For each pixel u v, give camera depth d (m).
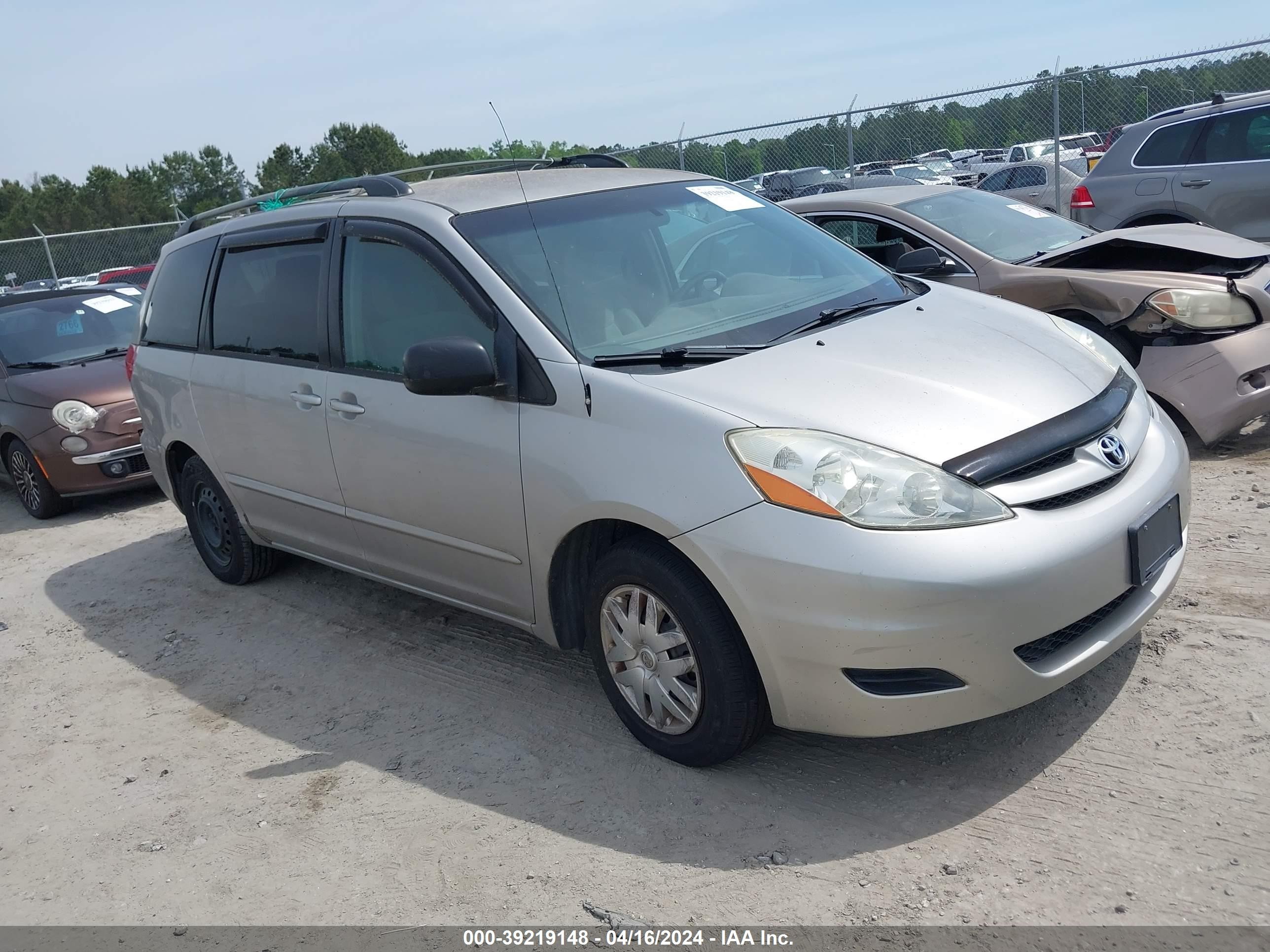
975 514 2.65
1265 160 8.20
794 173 13.48
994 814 2.76
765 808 2.92
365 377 3.88
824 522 2.65
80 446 7.29
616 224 3.79
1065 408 2.96
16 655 5.02
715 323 3.45
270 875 2.97
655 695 3.14
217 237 4.91
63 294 8.70
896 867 2.61
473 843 2.97
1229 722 2.96
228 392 4.63
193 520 5.50
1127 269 5.76
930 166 13.09
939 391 2.94
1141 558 2.85
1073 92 11.66
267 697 4.15
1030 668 2.70
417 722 3.75
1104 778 2.82
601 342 3.29
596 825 2.96
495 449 3.34
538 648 4.19
